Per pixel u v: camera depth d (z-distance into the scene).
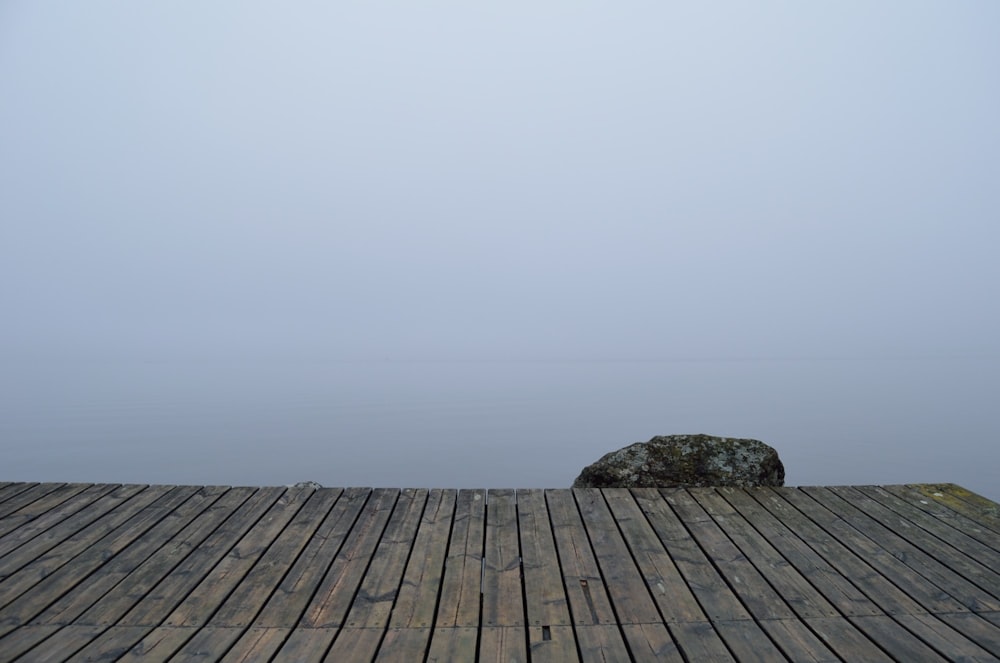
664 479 4.97
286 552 3.31
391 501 4.13
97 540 3.45
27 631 2.52
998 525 3.74
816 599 2.81
